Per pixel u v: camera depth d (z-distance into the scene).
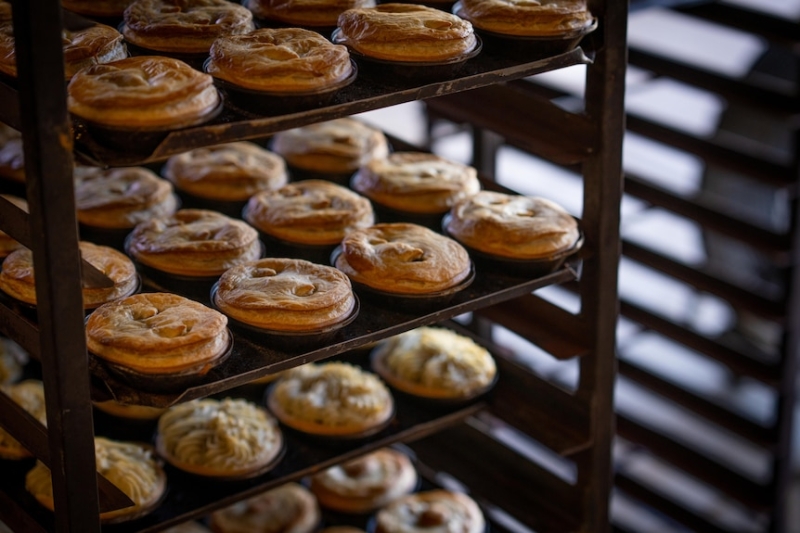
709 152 1.96
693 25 2.75
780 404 1.98
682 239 2.50
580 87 2.18
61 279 1.34
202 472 1.61
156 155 1.38
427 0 1.63
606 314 1.65
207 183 1.78
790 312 1.94
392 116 2.73
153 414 1.73
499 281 1.60
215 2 1.58
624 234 2.16
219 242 1.59
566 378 2.28
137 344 1.41
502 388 1.78
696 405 2.06
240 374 1.44
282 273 1.53
